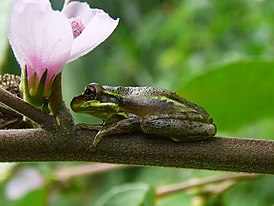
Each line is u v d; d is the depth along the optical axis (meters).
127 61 0.81
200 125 0.29
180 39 0.73
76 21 0.29
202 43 0.71
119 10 0.82
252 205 0.56
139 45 0.81
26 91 0.29
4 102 0.29
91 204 0.71
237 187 0.57
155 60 0.81
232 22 0.67
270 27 0.62
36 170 0.46
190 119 0.29
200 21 0.73
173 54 0.73
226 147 0.30
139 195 0.40
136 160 0.30
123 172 0.69
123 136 0.30
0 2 0.36
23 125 0.31
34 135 0.29
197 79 0.40
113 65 0.80
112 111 0.29
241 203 0.57
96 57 0.79
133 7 0.83
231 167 0.30
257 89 0.41
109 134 0.29
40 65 0.29
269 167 0.30
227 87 0.41
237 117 0.42
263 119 0.43
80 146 0.30
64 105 0.29
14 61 0.47
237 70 0.40
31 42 0.28
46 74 0.29
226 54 0.67
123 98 0.29
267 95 0.41
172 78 0.70
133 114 0.29
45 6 0.28
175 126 0.29
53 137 0.29
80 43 0.29
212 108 0.42
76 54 0.29
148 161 0.30
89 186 0.71
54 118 0.29
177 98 0.30
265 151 0.30
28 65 0.29
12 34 0.28
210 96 0.41
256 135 0.53
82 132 0.30
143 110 0.29
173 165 0.30
